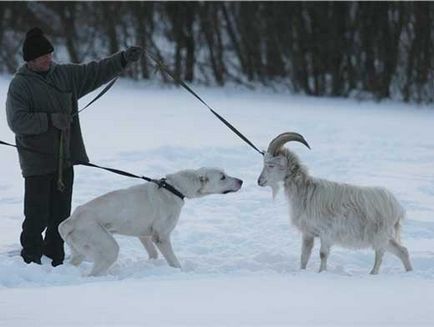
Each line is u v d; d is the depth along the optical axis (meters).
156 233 10.83
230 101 32.56
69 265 10.36
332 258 11.70
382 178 17.50
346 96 37.81
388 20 37.03
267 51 38.72
